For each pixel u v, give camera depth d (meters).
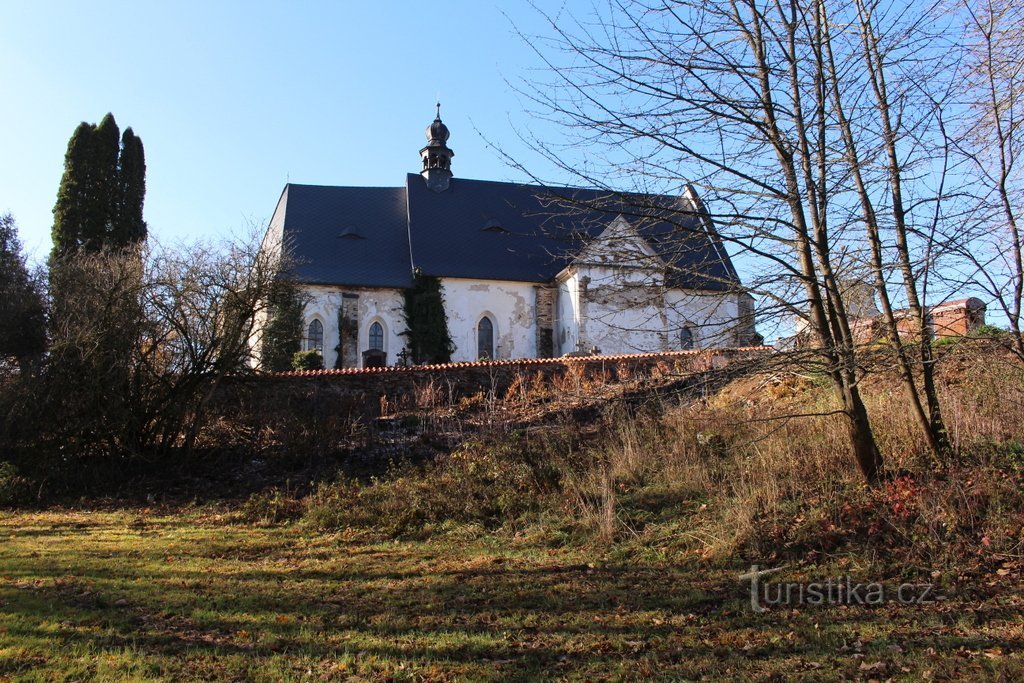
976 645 6.43
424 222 39.56
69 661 6.09
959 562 8.24
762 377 14.11
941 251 8.20
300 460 16.33
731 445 12.39
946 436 10.20
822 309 9.05
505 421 16.70
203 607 7.67
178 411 16.98
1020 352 7.99
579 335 35.19
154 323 16.98
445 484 12.99
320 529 11.77
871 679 5.91
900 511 9.17
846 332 9.14
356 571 9.16
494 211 41.50
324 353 36.00
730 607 7.60
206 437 17.97
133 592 8.16
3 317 16.42
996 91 8.23
